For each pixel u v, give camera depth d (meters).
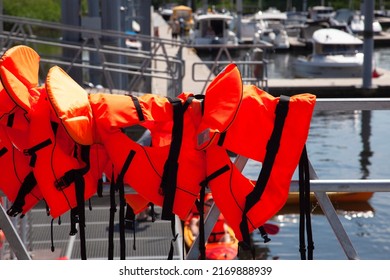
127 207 5.36
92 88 23.92
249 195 4.75
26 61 5.11
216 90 4.84
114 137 4.92
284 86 42.78
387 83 44.12
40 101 4.93
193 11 139.00
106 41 26.22
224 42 78.75
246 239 4.77
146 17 36.53
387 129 32.94
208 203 10.91
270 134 4.78
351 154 29.27
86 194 4.92
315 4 141.62
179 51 23.89
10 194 5.12
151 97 5.03
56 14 76.69
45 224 12.77
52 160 4.81
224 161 4.82
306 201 4.82
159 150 4.92
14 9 73.06
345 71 56.25
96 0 26.62
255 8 141.25
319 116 35.31
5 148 5.08
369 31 42.91
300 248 4.88
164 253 11.52
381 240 17.77
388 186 4.83
